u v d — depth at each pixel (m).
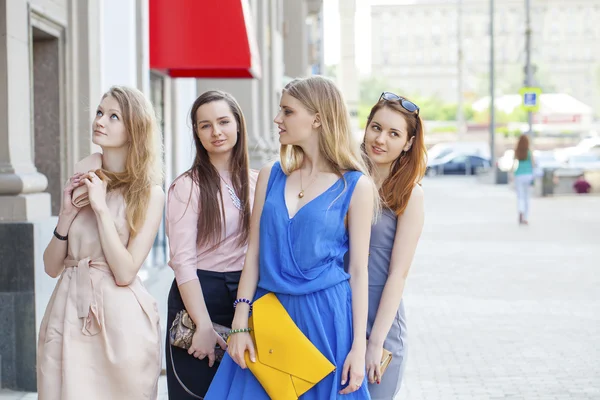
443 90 131.62
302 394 3.78
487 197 35.88
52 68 8.41
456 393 7.01
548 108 71.25
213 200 4.54
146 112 4.25
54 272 4.30
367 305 3.88
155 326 4.21
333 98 3.89
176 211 4.55
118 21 9.91
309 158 3.95
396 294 4.12
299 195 3.89
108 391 4.06
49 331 4.10
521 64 117.81
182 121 14.64
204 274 4.57
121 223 4.16
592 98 125.12
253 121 17.98
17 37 6.95
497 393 7.00
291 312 3.81
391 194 4.20
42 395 4.07
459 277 13.58
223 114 4.58
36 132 8.44
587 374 7.58
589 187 35.25
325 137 3.87
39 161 8.45
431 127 93.81
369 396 3.89
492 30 47.25
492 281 13.12
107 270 4.14
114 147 4.24
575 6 124.44
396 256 4.17
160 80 13.16
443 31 130.88
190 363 4.50
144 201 4.19
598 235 19.97
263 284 3.87
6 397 6.31
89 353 4.05
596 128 87.69
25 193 6.79
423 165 4.23
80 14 8.81
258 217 4.02
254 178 4.86
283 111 3.91
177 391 4.53
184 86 14.72
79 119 8.82
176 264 4.49
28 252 6.47
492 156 47.34
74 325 4.05
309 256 3.79
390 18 131.50
